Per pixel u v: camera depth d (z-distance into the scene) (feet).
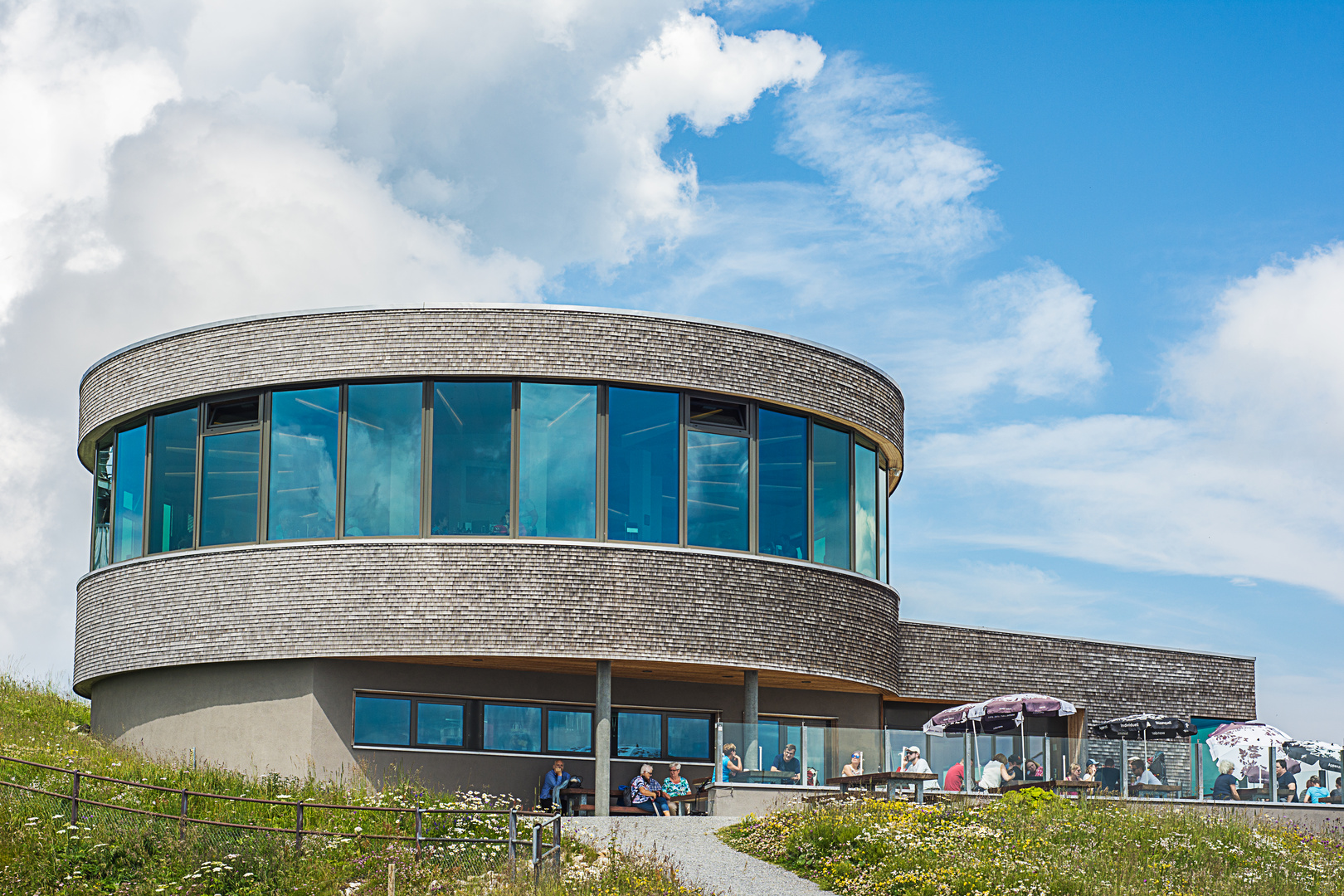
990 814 70.33
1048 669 102.94
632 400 82.64
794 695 94.22
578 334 81.61
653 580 80.79
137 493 87.20
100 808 61.41
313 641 79.46
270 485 82.12
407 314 81.61
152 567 84.28
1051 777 83.71
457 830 63.05
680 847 64.85
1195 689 107.86
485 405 81.30
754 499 84.48
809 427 87.56
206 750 81.76
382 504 80.59
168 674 84.17
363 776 80.59
